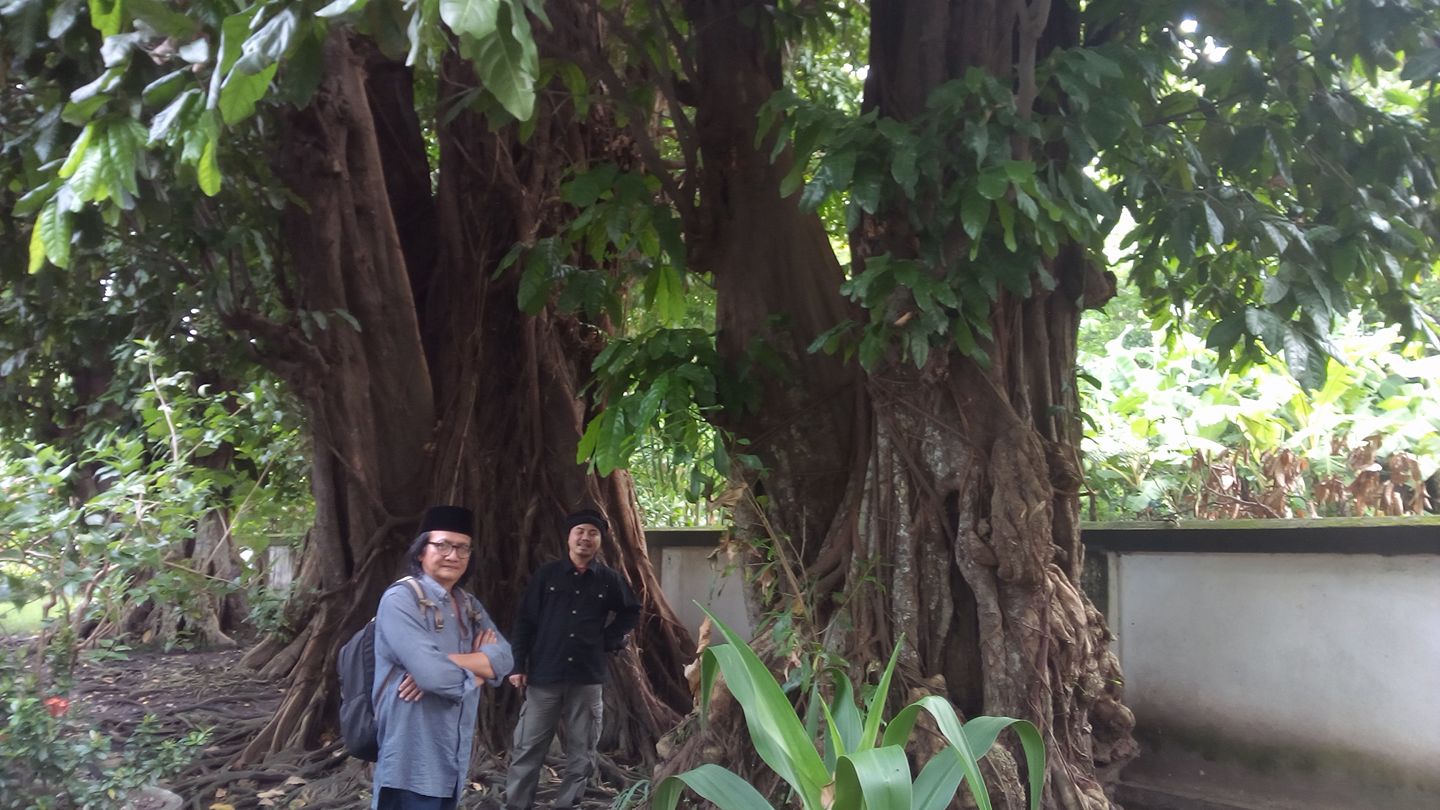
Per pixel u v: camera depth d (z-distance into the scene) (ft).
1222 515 22.65
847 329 15.12
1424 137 17.21
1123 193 16.21
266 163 22.61
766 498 16.84
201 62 9.87
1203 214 15.02
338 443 23.53
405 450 24.13
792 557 16.46
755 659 9.74
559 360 26.35
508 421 25.46
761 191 17.72
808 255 17.61
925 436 15.47
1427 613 15.79
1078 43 17.03
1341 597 16.79
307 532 34.17
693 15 18.72
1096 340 37.35
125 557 16.90
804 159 14.39
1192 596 18.70
